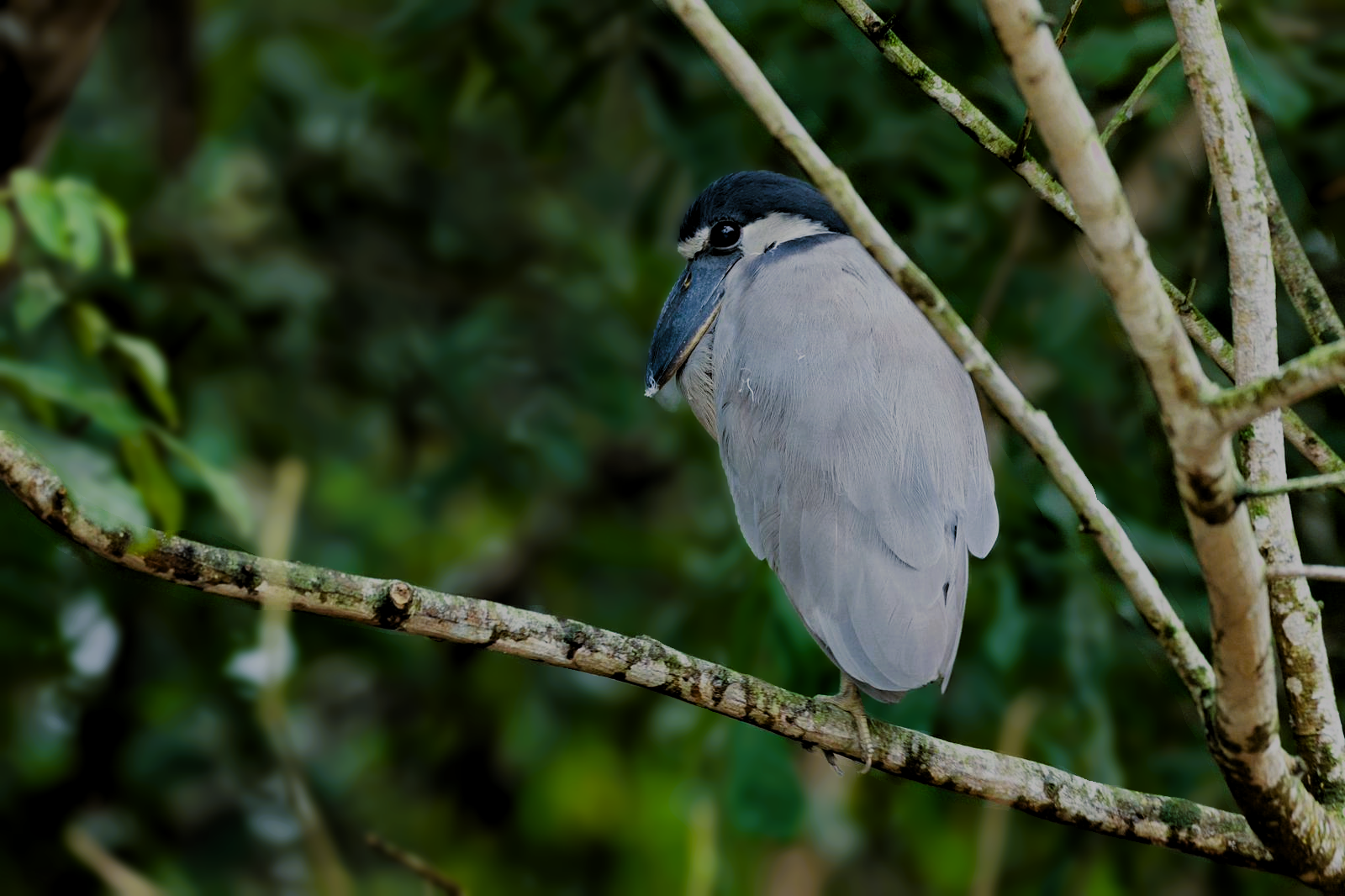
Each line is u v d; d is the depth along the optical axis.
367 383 11.15
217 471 7.89
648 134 12.13
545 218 11.75
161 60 10.87
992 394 4.21
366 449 11.45
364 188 11.65
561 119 10.34
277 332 11.09
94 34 9.09
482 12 10.15
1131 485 8.69
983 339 6.82
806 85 8.83
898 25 5.92
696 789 9.26
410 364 11.09
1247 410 3.78
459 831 11.13
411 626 5.01
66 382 7.77
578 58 10.04
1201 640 5.71
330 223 11.52
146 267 10.80
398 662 10.38
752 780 8.23
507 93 10.45
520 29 10.22
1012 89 5.89
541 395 11.00
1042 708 9.27
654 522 12.18
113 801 10.34
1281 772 4.48
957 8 7.43
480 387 11.13
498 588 11.67
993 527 6.43
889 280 6.91
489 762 11.14
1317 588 5.66
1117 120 5.27
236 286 10.90
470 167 12.05
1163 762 9.02
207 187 12.07
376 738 11.59
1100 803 5.37
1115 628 8.92
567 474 10.88
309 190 11.47
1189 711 5.71
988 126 5.21
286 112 11.46
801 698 5.55
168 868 10.24
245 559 4.88
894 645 6.11
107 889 10.05
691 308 7.62
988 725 9.41
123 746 10.24
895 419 6.44
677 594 10.91
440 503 10.82
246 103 11.46
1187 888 10.23
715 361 7.22
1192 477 3.92
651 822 10.46
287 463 9.15
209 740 10.51
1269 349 4.75
